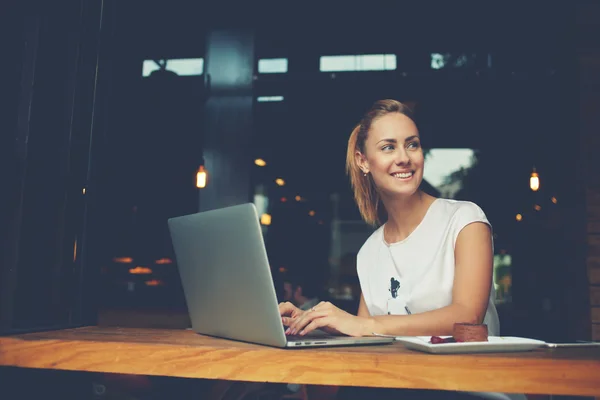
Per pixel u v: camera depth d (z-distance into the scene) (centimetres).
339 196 1104
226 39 677
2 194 135
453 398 109
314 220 1095
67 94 153
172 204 834
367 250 168
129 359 93
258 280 92
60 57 151
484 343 88
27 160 138
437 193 920
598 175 385
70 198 149
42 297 141
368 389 115
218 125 686
